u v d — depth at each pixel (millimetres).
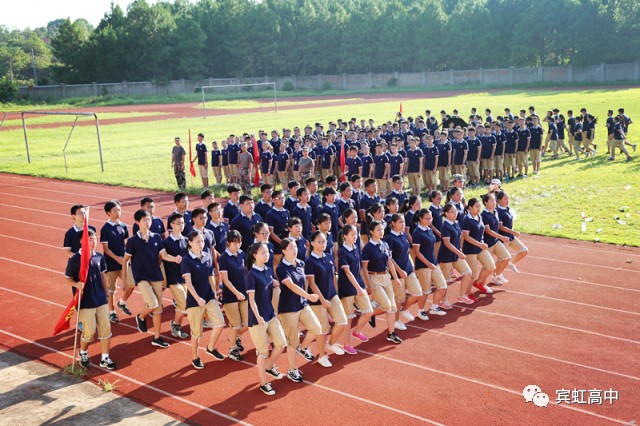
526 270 13602
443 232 11484
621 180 21312
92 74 92125
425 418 7730
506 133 22922
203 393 8586
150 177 27391
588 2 76438
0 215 21031
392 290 10086
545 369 8977
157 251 10266
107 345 9445
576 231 16250
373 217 10430
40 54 141625
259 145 23734
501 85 81000
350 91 86875
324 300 8984
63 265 15141
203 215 10617
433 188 21547
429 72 88500
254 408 8109
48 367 9602
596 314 10992
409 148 21125
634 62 75250
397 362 9367
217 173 24812
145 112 62531
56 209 21828
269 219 12422
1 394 8719
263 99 79000
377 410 7961
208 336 10727
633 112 40906
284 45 95625
